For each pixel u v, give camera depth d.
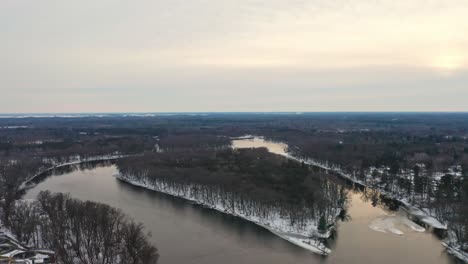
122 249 144.50
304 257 155.50
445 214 192.88
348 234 179.12
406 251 160.62
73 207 161.75
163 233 180.75
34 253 153.25
